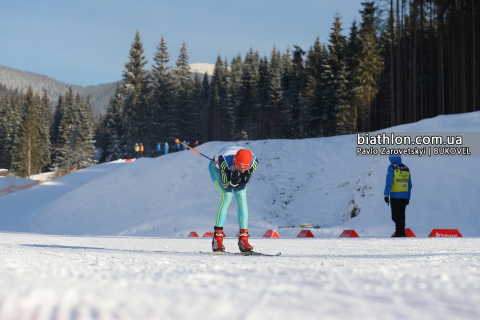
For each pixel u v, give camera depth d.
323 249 5.12
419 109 48.19
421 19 38.16
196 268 1.78
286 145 21.75
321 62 65.19
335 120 55.28
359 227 12.89
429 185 12.84
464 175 12.47
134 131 69.06
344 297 1.02
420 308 0.90
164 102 73.06
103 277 1.39
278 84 72.75
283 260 2.53
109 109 113.31
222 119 79.00
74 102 105.94
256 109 75.94
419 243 5.96
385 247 5.25
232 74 89.94
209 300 0.96
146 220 18.36
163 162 25.55
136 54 69.94
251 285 1.23
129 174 26.45
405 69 43.50
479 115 15.21
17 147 86.94
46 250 3.55
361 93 53.34
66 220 23.55
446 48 48.62
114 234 17.89
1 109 100.69
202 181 20.45
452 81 39.03
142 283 1.25
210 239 8.79
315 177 18.97
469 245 5.27
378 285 1.26
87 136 102.00
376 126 59.09
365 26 53.84
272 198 18.00
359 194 15.27
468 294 1.10
